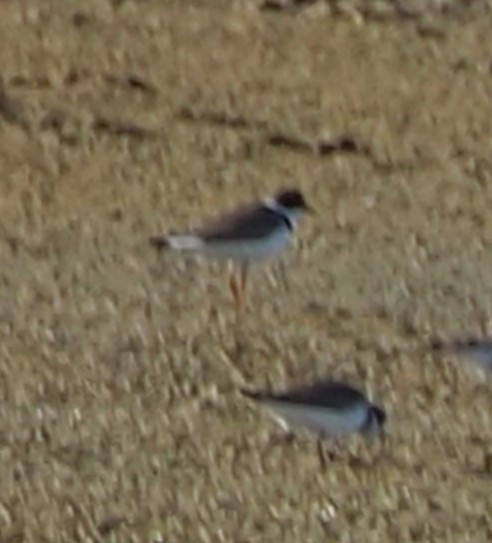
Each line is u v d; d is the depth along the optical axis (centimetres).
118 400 1395
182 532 1252
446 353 1481
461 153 1908
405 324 1563
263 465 1325
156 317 1529
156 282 1588
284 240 1502
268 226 1497
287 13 2167
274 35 2122
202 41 2097
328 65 2066
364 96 2006
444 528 1281
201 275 1600
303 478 1316
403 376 1462
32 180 1783
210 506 1280
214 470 1317
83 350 1464
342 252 1683
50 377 1419
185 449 1338
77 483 1295
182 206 1752
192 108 1950
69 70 2012
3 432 1347
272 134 1909
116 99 1959
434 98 2014
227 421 1371
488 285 1655
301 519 1274
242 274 1557
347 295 1605
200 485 1300
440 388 1448
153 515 1266
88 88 1978
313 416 1320
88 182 1786
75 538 1238
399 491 1313
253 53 2080
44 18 2120
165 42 2088
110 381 1419
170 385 1420
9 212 1717
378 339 1523
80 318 1520
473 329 1568
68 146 1850
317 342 1509
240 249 1495
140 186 1784
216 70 2038
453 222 1769
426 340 1531
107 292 1568
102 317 1523
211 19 2144
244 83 2014
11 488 1286
